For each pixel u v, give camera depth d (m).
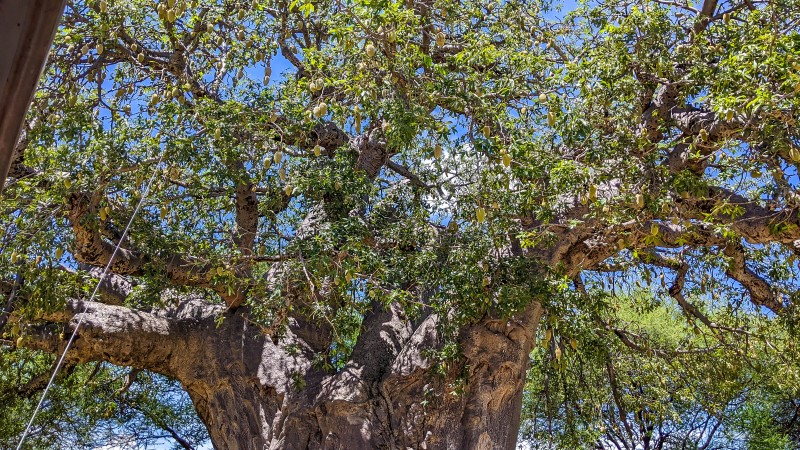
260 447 9.21
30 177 8.92
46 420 13.66
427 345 8.94
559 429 14.75
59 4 1.55
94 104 9.05
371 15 7.00
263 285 8.20
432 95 7.21
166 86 9.59
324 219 8.97
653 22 7.84
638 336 12.54
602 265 10.66
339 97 9.34
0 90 1.61
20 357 11.79
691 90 7.92
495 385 8.87
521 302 7.82
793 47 6.98
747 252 10.95
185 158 7.78
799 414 18.78
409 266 8.32
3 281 9.07
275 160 7.33
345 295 8.02
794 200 7.72
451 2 8.43
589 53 8.02
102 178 8.04
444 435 8.69
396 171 10.82
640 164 7.64
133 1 9.39
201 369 9.84
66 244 8.03
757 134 7.37
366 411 8.79
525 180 7.61
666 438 18.16
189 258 8.77
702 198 8.52
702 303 12.36
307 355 9.74
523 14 9.37
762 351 12.58
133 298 9.45
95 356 9.40
